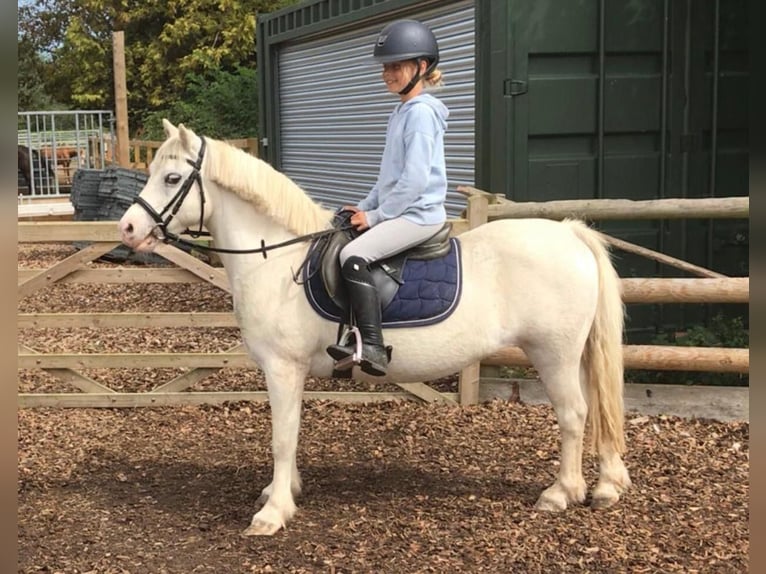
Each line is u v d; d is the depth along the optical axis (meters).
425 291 3.68
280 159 13.43
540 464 4.57
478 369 5.52
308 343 3.72
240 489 4.31
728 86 6.68
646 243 6.70
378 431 5.13
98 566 3.46
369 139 10.05
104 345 7.23
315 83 11.77
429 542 3.64
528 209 5.36
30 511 4.02
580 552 3.54
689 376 5.75
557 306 3.74
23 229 5.46
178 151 3.63
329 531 3.76
